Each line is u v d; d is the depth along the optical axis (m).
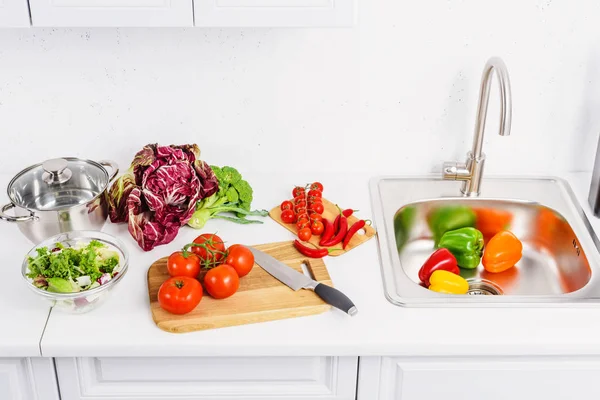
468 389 1.45
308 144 1.89
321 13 1.39
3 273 1.52
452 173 1.81
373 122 1.86
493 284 1.79
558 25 1.74
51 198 1.65
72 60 1.75
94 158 1.89
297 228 1.67
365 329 1.38
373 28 1.74
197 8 1.38
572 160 1.92
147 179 1.58
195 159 1.67
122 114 1.83
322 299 1.43
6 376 1.40
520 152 1.91
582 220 1.74
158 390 1.45
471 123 1.87
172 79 1.79
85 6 1.37
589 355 1.40
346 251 1.61
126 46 1.74
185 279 1.38
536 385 1.44
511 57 1.78
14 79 1.77
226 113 1.84
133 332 1.36
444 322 1.39
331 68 1.79
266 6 1.38
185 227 1.69
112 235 1.55
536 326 1.39
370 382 1.44
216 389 1.45
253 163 1.92
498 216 1.86
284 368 1.43
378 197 1.81
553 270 1.80
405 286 1.49
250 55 1.76
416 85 1.82
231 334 1.36
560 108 1.84
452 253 1.83
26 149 1.87
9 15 1.36
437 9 1.72
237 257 1.46
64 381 1.42
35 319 1.39
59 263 1.35
